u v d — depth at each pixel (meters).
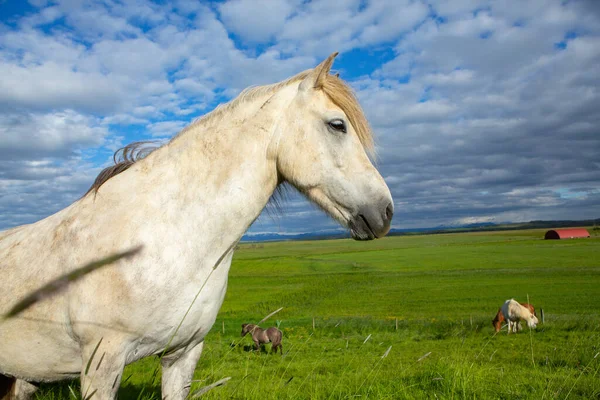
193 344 2.56
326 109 2.46
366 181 2.45
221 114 2.56
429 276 63.50
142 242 2.17
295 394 3.88
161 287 2.16
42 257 2.29
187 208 2.32
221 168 2.41
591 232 158.88
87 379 2.07
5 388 2.78
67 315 2.17
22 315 2.20
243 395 3.59
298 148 2.44
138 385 4.79
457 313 31.84
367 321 26.77
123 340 2.13
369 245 169.00
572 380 6.61
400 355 13.52
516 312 20.09
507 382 6.69
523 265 72.62
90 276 2.12
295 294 48.88
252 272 77.56
